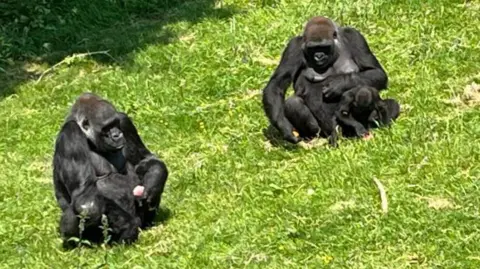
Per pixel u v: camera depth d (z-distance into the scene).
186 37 21.69
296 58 16.08
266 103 16.00
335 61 15.93
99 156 13.29
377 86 15.89
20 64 21.84
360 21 20.28
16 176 16.36
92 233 13.28
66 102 19.53
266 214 13.50
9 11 23.52
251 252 12.52
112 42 21.88
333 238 12.68
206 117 17.61
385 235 12.63
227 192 14.46
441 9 20.06
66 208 13.34
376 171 14.28
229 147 16.22
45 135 17.92
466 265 11.85
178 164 15.94
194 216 13.90
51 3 23.92
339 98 15.79
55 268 12.77
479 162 14.23
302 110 15.87
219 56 20.03
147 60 20.50
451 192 13.54
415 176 14.04
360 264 12.09
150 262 12.49
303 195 13.95
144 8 23.89
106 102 13.30
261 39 20.44
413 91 17.02
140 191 13.22
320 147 15.66
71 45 22.56
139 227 13.45
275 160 15.58
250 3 22.94
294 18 21.02
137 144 13.61
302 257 12.38
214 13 22.48
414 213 13.02
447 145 14.62
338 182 14.14
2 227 14.26
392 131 15.34
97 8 23.78
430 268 11.88
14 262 13.17
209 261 12.45
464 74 17.66
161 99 18.61
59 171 13.17
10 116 19.03
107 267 12.52
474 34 19.02
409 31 19.55
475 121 15.55
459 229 12.59
